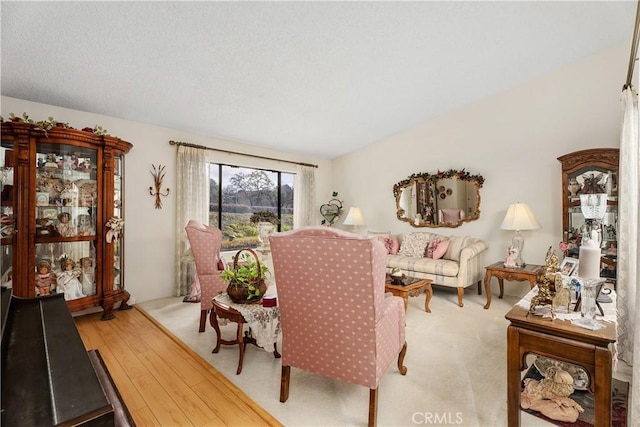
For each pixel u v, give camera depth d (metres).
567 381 1.68
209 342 2.52
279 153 5.20
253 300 2.18
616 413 1.58
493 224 4.13
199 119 3.72
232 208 4.68
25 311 1.21
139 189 3.63
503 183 4.04
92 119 3.31
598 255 1.36
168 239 3.86
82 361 0.84
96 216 3.01
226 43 2.41
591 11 2.60
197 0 1.97
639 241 1.14
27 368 0.80
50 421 0.59
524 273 3.26
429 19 2.46
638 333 1.09
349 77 3.18
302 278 1.55
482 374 2.02
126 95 3.03
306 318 1.60
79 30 2.11
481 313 3.32
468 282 3.70
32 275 2.63
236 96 3.28
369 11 2.29
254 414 1.63
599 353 1.20
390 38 2.63
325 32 2.44
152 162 3.74
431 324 2.96
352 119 4.32
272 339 2.07
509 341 1.42
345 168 5.92
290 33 2.39
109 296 3.05
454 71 3.37
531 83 3.78
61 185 2.83
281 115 3.87
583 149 3.43
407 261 4.12
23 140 2.60
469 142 4.32
